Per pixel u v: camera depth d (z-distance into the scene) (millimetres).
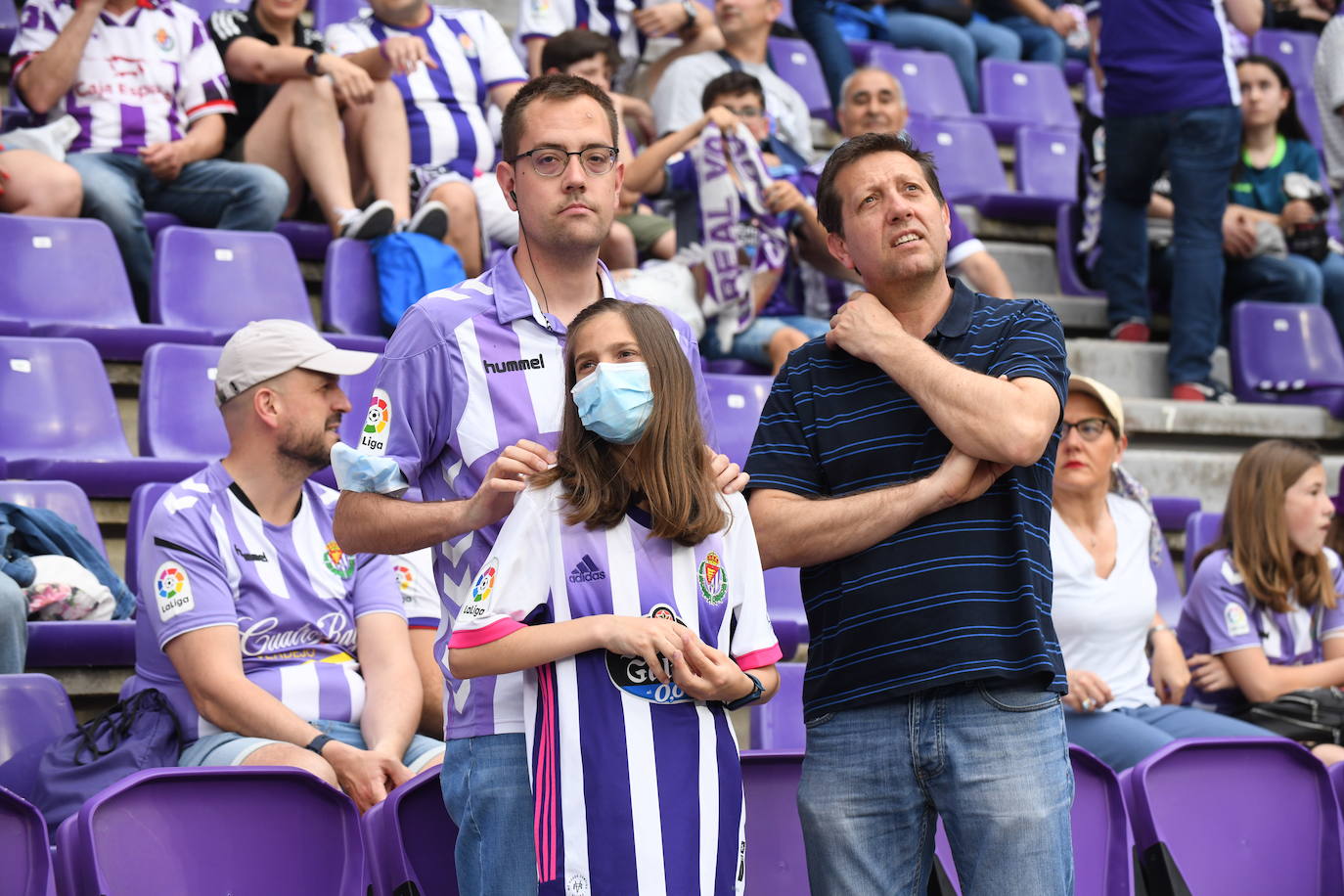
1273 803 7453
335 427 7734
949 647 5410
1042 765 5410
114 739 6961
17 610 7762
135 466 9938
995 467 5512
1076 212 16031
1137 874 7148
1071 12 20406
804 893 6617
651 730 4988
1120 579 8977
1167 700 9648
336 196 12523
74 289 11273
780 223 12711
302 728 7094
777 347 12375
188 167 12352
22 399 10180
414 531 5328
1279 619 9914
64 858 5582
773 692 5352
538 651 4977
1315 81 16094
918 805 5605
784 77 17156
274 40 13234
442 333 5613
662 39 17078
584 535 5156
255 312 11766
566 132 5691
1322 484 9844
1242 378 14609
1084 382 8977
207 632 7203
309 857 5965
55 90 12062
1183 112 13758
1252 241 15148
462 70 13500
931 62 18328
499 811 5188
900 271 5801
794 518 5633
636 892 4848
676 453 5164
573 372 5277
